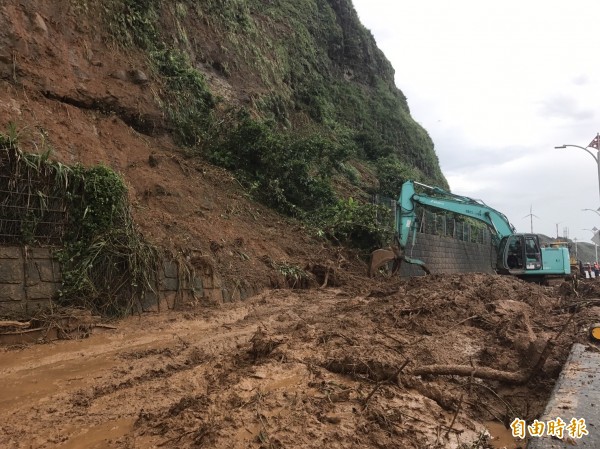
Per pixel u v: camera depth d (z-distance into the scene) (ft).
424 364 19.43
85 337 24.36
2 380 18.01
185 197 43.80
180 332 26.21
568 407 12.59
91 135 41.14
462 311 28.86
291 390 16.11
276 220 54.19
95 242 27.91
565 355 19.66
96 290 27.37
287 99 85.15
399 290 39.99
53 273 26.22
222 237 41.81
